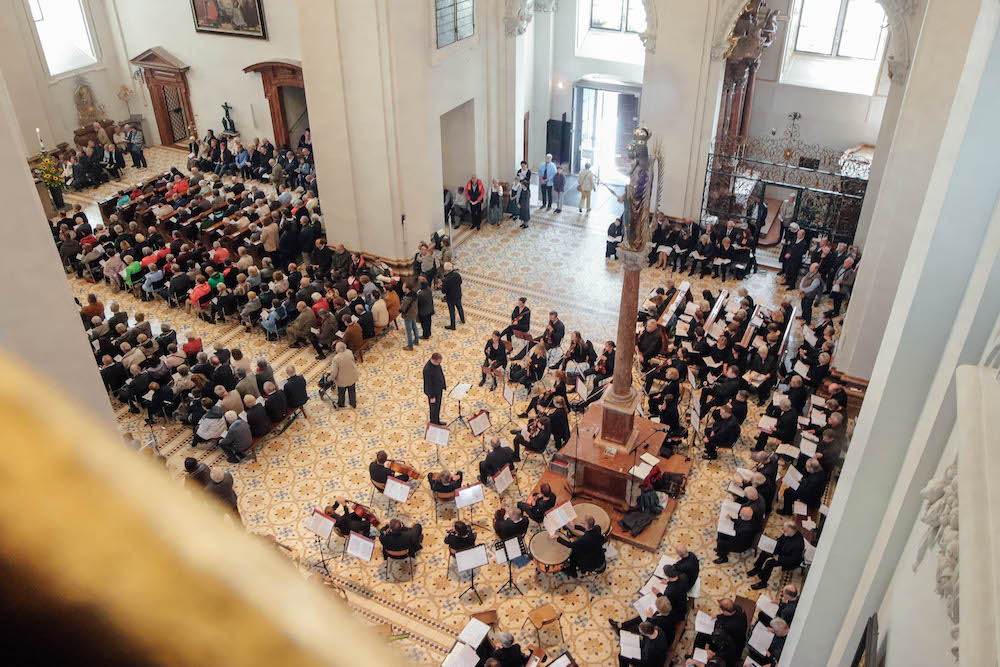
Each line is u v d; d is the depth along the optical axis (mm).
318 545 12742
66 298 5117
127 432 13961
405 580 12227
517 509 11922
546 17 23078
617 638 11391
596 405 14391
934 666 4055
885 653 5418
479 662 10281
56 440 352
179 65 25750
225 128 26094
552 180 22766
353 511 12477
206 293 17812
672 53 19078
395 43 16750
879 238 14055
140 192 21953
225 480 12320
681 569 11234
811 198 20438
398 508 13352
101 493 359
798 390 14430
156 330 17750
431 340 17391
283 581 400
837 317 16812
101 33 26031
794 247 19047
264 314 17250
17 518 341
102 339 16125
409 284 17516
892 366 5848
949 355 5414
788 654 7914
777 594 11961
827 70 23000
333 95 17641
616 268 20125
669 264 20328
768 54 23016
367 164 18219
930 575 4629
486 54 21109
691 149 19938
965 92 5391
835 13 22422
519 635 11438
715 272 19828
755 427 14984
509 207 22250
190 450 14539
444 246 19109
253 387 14656
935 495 4430
